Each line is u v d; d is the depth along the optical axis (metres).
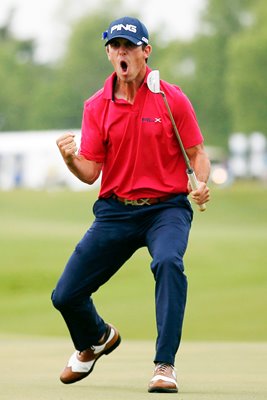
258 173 182.62
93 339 19.22
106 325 19.41
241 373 21.36
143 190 18.50
